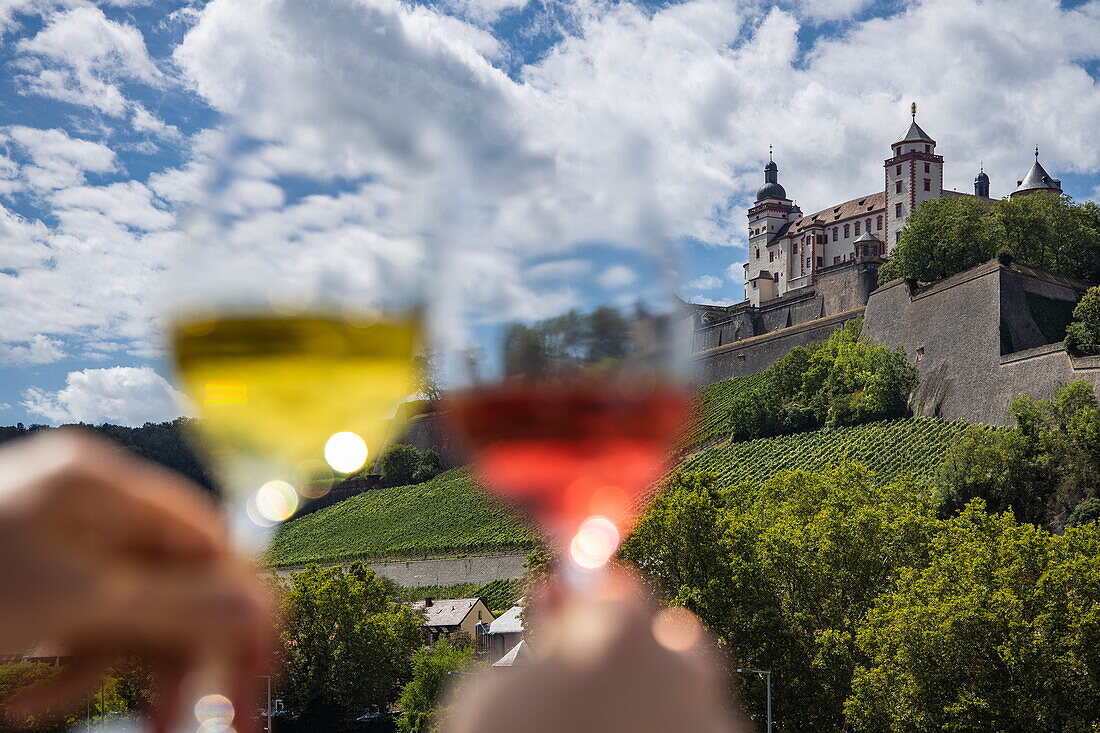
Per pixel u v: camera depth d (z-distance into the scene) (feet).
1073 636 118.21
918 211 367.25
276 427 2.60
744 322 415.23
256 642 2.34
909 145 447.83
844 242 471.21
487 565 315.78
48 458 2.17
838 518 155.02
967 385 288.71
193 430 2.56
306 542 384.06
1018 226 335.47
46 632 2.03
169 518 2.23
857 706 128.47
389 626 221.05
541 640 2.90
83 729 2.04
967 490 247.09
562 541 3.05
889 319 328.49
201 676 2.20
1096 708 115.14
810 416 334.65
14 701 1.99
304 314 2.75
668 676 2.75
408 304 2.91
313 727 219.41
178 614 2.17
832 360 340.59
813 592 148.15
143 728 2.08
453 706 2.79
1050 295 293.23
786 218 510.99
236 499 2.49
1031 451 246.06
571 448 3.02
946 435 286.46
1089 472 231.50
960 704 119.14
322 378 2.70
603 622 2.83
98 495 2.13
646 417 3.12
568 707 2.71
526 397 3.04
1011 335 281.95
